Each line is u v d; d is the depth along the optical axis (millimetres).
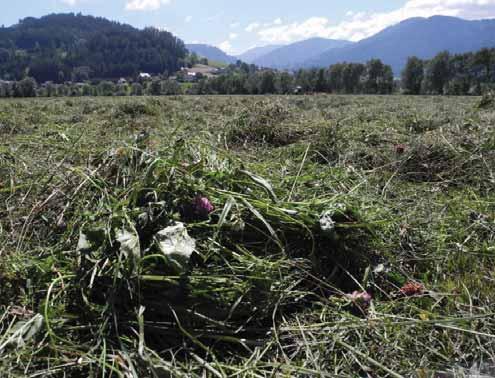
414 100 19578
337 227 2574
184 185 2561
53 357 1794
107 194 2523
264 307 2133
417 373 1806
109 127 6500
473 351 1925
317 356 1878
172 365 1778
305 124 5730
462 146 4430
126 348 1854
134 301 2029
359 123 6457
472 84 57969
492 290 2297
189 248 2113
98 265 2088
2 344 1791
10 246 2553
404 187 3854
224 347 1965
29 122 7102
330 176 3471
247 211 2551
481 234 2955
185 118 7684
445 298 2277
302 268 2393
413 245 2787
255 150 4977
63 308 1986
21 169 3373
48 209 2859
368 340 1988
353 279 2369
